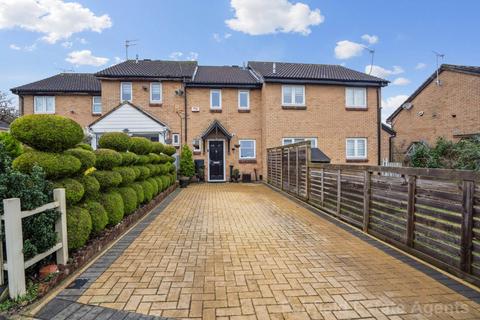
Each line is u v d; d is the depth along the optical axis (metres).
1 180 2.75
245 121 15.76
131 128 13.55
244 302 2.85
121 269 3.65
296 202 8.80
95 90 16.36
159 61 17.75
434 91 16.53
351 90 15.97
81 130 4.04
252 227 5.78
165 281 3.31
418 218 4.07
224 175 15.58
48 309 2.70
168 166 10.77
